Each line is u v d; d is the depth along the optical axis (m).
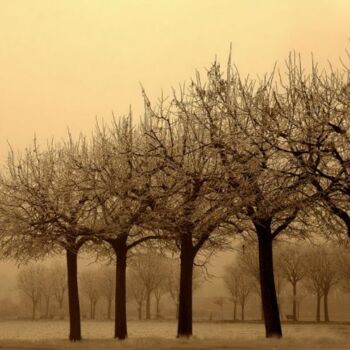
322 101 24.52
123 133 31.34
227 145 25.36
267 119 24.80
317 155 23.50
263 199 24.17
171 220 28.16
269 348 21.89
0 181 31.25
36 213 30.22
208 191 26.48
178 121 29.28
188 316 27.91
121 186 28.78
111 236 30.11
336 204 23.88
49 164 32.06
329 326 54.75
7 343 25.92
